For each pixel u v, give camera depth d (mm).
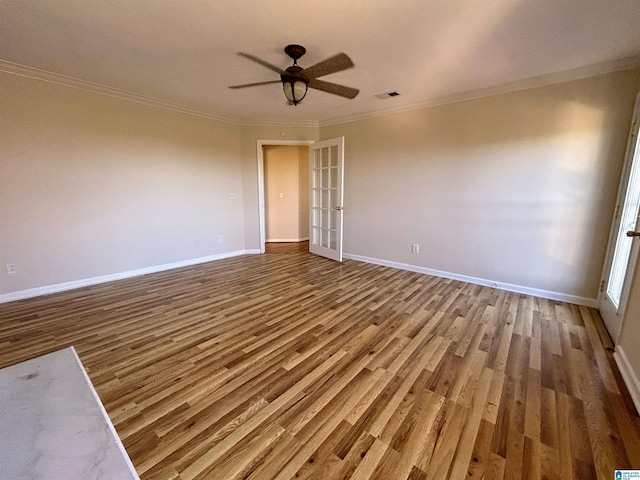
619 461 1281
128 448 1335
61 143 3174
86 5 1824
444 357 2061
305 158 6340
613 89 2607
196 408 1582
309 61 2605
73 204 3320
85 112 3307
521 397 1672
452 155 3604
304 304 2965
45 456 520
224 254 4984
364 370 1915
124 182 3701
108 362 1981
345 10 1857
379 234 4465
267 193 6312
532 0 1732
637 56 2449
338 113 4426
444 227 3789
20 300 3021
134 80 3129
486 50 2385
